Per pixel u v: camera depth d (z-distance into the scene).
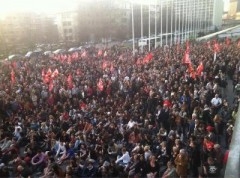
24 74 29.56
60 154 14.15
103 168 11.62
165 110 15.59
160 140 13.15
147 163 11.38
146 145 12.24
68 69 29.69
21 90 22.72
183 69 24.28
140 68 27.08
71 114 17.58
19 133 15.91
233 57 27.55
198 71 21.55
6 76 29.11
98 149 13.09
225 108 15.31
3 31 80.81
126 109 16.95
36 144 14.52
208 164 10.57
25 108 19.69
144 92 19.06
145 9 82.88
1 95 21.47
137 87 20.92
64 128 16.16
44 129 16.03
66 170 12.05
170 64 27.28
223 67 24.56
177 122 14.60
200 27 107.50
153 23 81.88
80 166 12.36
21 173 12.21
